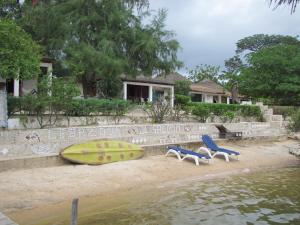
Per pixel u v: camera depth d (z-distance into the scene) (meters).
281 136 24.02
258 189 11.62
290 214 9.04
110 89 29.70
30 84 22.02
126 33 24.61
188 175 13.34
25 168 12.28
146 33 25.08
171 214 8.89
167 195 10.64
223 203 9.95
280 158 17.84
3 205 8.85
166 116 21.78
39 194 9.85
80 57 21.70
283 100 32.44
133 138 16.55
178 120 22.27
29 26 25.33
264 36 67.31
